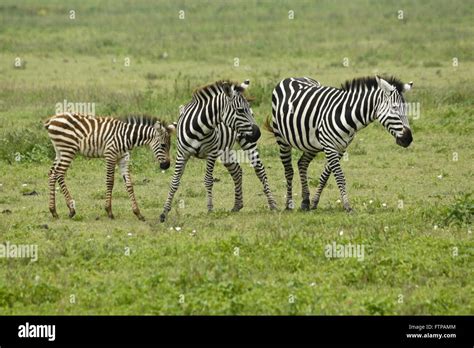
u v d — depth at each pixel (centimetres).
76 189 1727
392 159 1927
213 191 1708
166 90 2591
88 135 1463
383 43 3709
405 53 3391
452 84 2709
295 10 4897
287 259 1158
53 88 2712
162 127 1442
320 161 1958
